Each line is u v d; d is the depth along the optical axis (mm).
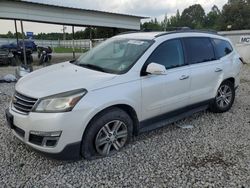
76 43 50094
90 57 4941
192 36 5332
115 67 4305
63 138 3469
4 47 22547
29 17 18688
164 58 4652
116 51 4777
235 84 6277
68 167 3705
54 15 20172
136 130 4363
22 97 3744
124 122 4074
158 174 3566
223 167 3746
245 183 3379
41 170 3635
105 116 3826
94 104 3627
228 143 4527
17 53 19938
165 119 4809
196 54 5281
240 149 4301
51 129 3426
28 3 18391
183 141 4586
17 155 4012
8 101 7023
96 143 3812
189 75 4969
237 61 6262
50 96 3521
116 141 4082
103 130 3867
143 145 4398
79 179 3447
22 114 3654
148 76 4293
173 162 3877
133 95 4074
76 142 3572
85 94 3611
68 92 3551
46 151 3498
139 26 27031
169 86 4609
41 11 19297
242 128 5219
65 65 4828
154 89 4367
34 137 3570
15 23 21516
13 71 14672
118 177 3496
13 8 17750
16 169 3652
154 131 5008
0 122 5367
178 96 4840
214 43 5812
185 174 3568
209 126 5301
